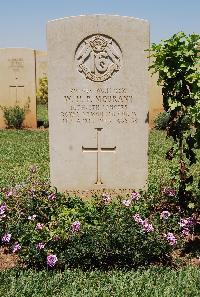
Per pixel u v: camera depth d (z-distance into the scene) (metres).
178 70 2.04
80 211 2.07
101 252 1.81
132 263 1.83
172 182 2.21
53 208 2.09
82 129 2.31
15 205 2.08
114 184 2.35
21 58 5.20
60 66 2.26
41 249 1.82
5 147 3.95
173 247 1.87
